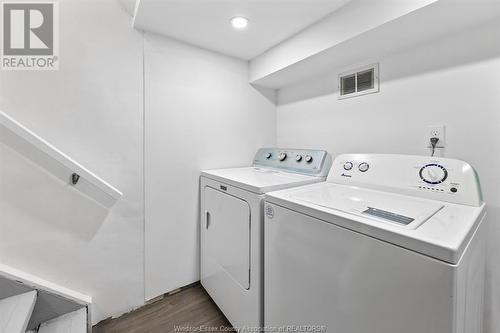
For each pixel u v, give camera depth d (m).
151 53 1.62
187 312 1.62
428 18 1.06
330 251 0.83
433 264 0.59
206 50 1.87
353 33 1.24
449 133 1.21
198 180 1.88
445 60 1.21
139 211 1.62
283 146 2.28
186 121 1.80
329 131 1.84
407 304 0.64
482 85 1.10
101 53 1.45
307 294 0.93
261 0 1.27
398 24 1.11
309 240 0.91
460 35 1.16
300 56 1.58
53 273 1.35
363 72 1.59
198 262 1.92
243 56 2.02
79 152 1.40
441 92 1.23
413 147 1.35
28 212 1.27
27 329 1.24
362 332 0.75
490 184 1.09
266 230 1.15
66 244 1.38
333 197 1.06
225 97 1.99
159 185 1.70
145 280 1.67
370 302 0.72
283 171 1.78
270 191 1.22
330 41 1.37
